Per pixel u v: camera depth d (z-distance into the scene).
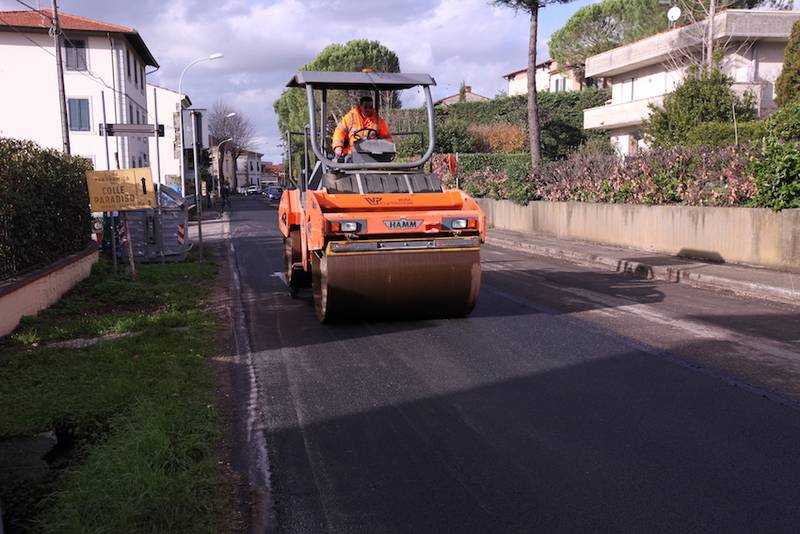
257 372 6.91
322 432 5.29
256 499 4.20
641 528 3.79
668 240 15.82
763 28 26.77
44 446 5.09
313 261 9.29
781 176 12.55
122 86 39.44
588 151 25.55
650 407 5.70
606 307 9.99
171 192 18.64
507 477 4.46
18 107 38.47
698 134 21.27
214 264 15.78
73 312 9.59
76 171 12.98
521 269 14.49
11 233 9.03
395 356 7.43
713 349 7.49
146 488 3.94
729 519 3.88
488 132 39.34
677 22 35.69
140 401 5.47
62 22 38.12
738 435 5.08
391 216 8.32
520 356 7.33
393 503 4.14
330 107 11.39
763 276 11.91
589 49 44.62
